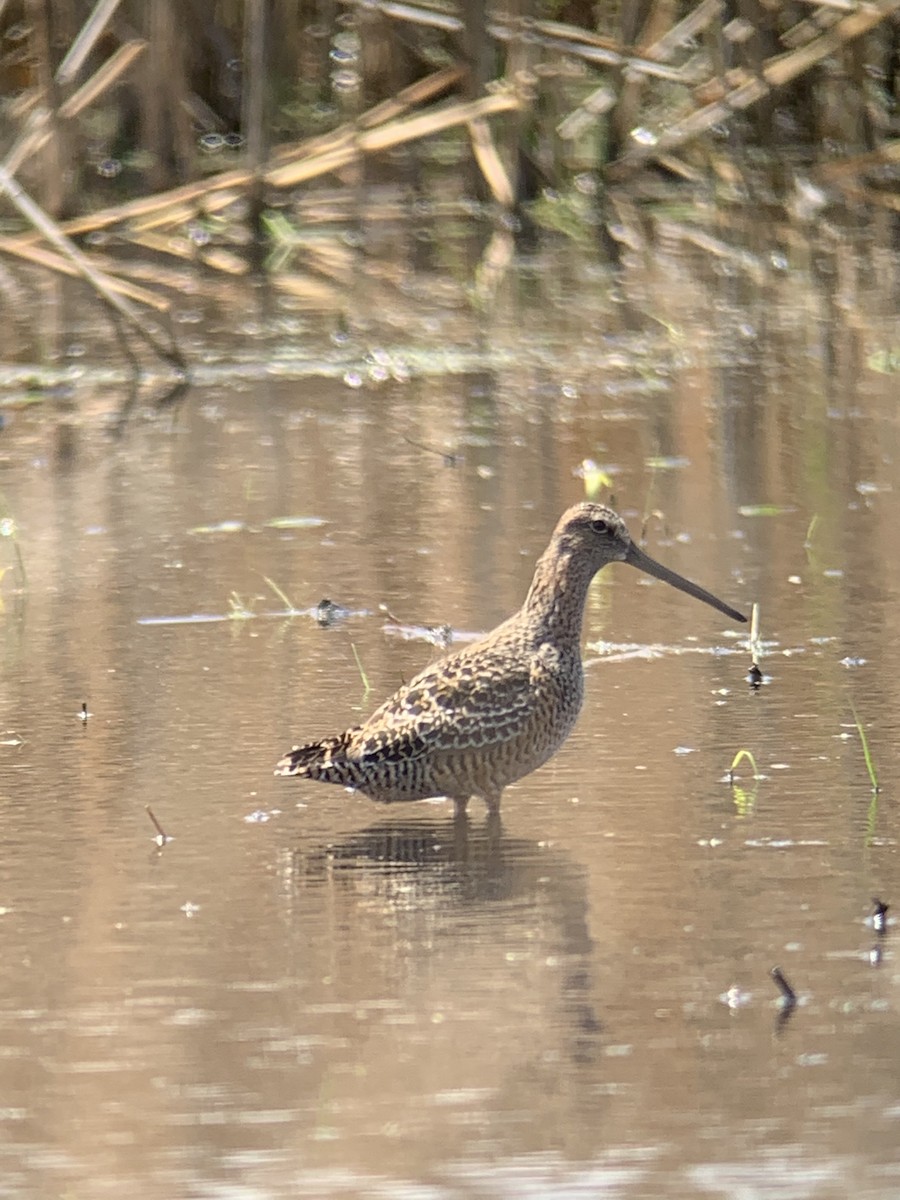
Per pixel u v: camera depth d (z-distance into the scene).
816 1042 7.32
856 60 26.59
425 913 8.62
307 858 9.35
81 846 9.50
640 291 24.27
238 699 11.68
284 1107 6.90
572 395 19.73
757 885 8.86
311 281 24.92
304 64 27.77
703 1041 7.35
